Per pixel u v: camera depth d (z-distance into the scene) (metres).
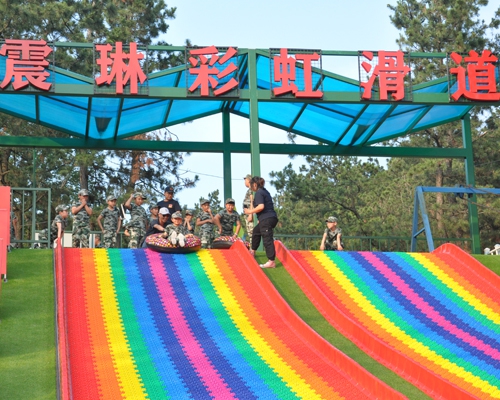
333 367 12.44
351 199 42.12
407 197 40.53
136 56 20.36
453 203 39.38
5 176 37.25
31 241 19.78
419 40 38.00
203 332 13.84
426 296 16.70
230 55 20.92
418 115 23.78
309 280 16.47
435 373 12.67
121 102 21.12
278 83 22.52
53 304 14.62
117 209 19.41
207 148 24.38
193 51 20.78
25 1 35.91
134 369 12.05
